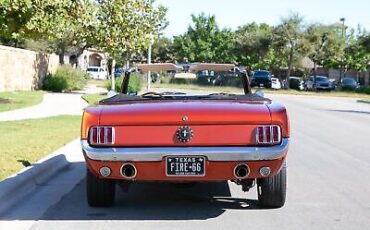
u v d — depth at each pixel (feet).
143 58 137.69
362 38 185.26
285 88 178.40
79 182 27.37
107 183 21.12
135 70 25.68
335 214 21.09
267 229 18.95
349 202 23.13
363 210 21.77
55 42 141.08
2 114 56.90
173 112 18.71
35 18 51.57
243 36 211.41
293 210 21.58
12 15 51.16
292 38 179.83
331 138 46.62
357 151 38.88
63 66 118.42
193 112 18.69
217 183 26.66
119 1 82.89
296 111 79.41
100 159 18.74
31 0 49.96
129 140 18.72
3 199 22.24
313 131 52.06
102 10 81.30
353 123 61.52
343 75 236.63
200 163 18.60
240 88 25.98
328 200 23.47
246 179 19.80
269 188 21.03
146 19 89.15
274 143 18.69
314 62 194.80
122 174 18.94
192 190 25.21
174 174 18.70
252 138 18.65
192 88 26.58
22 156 31.17
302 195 24.40
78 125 48.57
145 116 18.70
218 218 20.33
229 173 18.83
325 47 185.26
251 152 18.39
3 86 94.02
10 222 19.89
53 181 27.61
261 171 18.90
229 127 18.66
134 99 21.48
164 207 22.02
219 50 243.19
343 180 28.09
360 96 140.77
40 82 110.52
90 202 21.70
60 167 31.19
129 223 19.65
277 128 18.74
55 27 53.42
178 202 22.90
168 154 18.48
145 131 18.71
